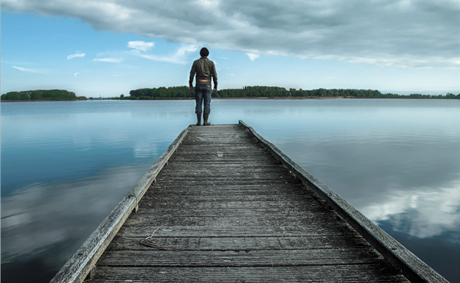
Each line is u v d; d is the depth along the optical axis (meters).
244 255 2.05
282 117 34.88
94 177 7.55
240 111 49.47
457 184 7.04
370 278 1.79
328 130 20.89
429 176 7.89
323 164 9.52
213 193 3.39
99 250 1.88
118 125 25.91
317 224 2.55
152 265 1.92
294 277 1.80
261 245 2.19
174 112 51.72
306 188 3.55
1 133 19.62
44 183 6.96
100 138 16.38
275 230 2.44
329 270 1.87
